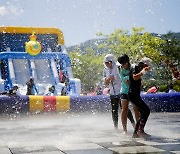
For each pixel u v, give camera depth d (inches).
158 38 1392.7
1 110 387.5
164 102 469.4
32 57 713.6
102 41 1566.2
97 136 211.6
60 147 167.3
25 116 396.5
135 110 227.5
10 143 183.0
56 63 820.6
